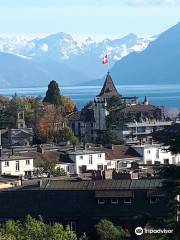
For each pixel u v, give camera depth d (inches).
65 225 5935.0
